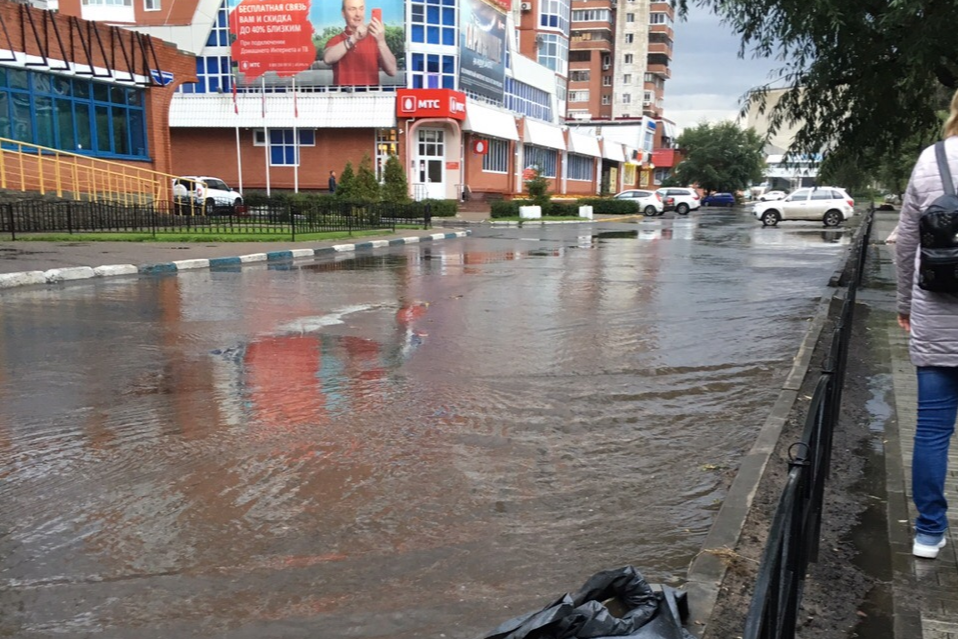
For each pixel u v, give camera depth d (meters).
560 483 4.26
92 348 7.40
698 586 3.07
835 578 3.25
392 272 14.36
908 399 5.91
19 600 3.04
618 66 86.50
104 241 18.05
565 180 57.62
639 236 26.44
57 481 4.19
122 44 24.52
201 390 6.00
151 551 3.44
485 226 31.78
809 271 15.02
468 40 42.97
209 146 41.75
